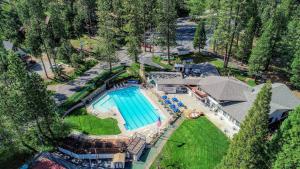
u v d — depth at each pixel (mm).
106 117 59375
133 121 58906
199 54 83688
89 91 65438
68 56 76562
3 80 49312
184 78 68188
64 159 48094
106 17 78375
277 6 103875
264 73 73312
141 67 74875
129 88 70562
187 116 58469
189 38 96438
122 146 49656
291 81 65438
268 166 31703
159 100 64500
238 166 32344
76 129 54812
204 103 63031
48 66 78250
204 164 46781
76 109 61156
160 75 70312
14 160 46094
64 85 68500
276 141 30875
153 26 99188
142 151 49719
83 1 96938
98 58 80125
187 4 123188
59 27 77375
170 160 47844
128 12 85938
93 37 97188
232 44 79000
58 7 98500
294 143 28625
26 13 88125
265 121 30203
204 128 55000
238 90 59656
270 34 64375
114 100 65812
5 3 119188
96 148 48719
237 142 32375
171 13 72875
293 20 75750
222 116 58156
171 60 79750
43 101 44906
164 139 52750
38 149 48000
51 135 49156
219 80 62938
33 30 70000
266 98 29344
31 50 68938
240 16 68000
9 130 44188
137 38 75750
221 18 69625
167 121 58031
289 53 69000
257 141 30703
